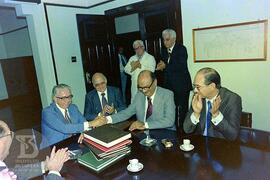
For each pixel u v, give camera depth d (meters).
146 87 1.82
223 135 1.49
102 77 2.36
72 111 2.02
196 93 1.55
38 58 3.53
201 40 3.00
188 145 1.31
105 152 1.26
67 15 3.77
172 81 2.96
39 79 3.63
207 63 3.02
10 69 5.52
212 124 1.54
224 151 1.24
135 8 3.61
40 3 3.43
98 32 3.90
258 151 1.21
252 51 2.62
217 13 2.80
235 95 1.58
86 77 3.82
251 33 2.59
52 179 1.06
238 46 2.71
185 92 2.95
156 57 3.61
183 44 3.20
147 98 1.95
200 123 1.63
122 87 4.32
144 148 1.37
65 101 1.88
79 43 3.88
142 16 3.59
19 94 5.58
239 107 1.56
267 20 2.45
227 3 2.70
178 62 2.89
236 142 1.34
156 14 3.42
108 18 3.99
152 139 1.48
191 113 1.65
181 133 1.57
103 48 4.00
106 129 1.50
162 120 1.79
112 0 3.81
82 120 2.05
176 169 1.11
